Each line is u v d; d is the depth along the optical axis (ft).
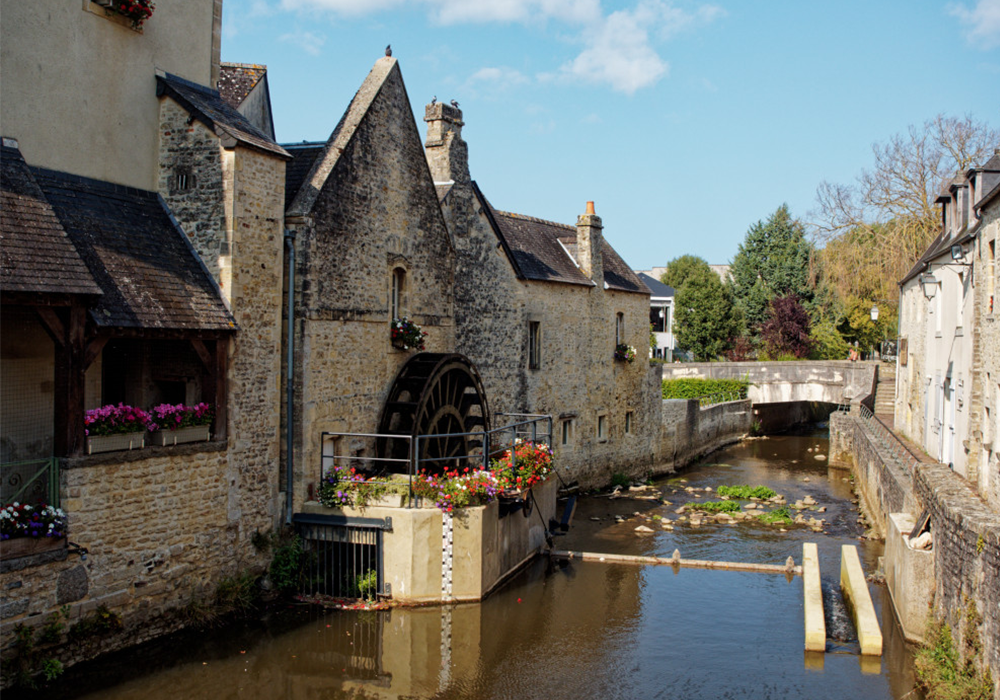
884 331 148.46
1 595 31.27
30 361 36.70
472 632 42.11
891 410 115.75
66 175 38.32
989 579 31.99
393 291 55.01
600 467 83.71
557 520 65.98
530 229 80.74
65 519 33.45
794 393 130.82
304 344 45.16
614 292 86.33
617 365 87.04
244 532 42.16
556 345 76.43
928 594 40.11
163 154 42.70
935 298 70.44
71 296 33.42
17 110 36.19
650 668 38.34
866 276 127.54
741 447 121.19
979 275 48.29
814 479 93.86
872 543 62.54
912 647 40.45
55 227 34.32
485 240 66.28
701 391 126.82
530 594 48.49
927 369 71.67
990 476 39.91
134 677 34.71
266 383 43.29
